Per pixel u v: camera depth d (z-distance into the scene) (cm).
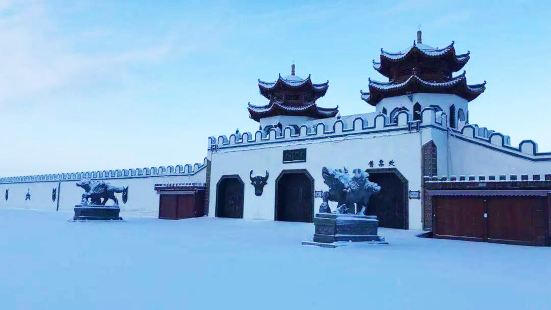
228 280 1005
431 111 2706
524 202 2136
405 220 2719
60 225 2925
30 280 970
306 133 3356
